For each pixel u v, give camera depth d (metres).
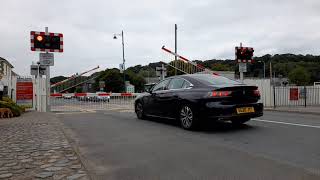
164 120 10.51
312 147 5.96
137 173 4.58
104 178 4.39
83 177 4.29
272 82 22.45
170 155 5.54
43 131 8.08
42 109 15.23
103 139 7.14
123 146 6.36
